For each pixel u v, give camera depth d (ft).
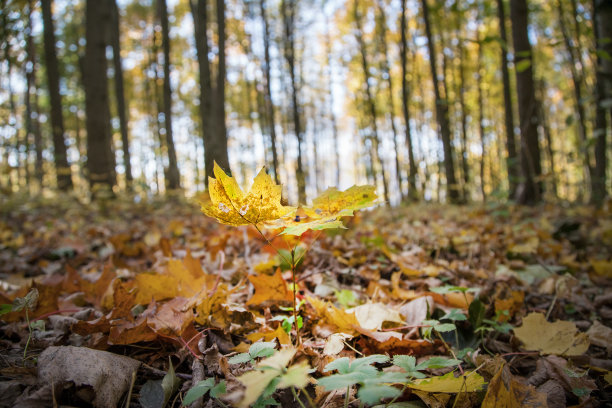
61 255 10.39
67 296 6.31
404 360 3.34
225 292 5.61
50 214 20.40
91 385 3.47
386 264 9.25
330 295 6.89
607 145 24.58
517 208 22.06
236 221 3.71
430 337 4.92
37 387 3.49
